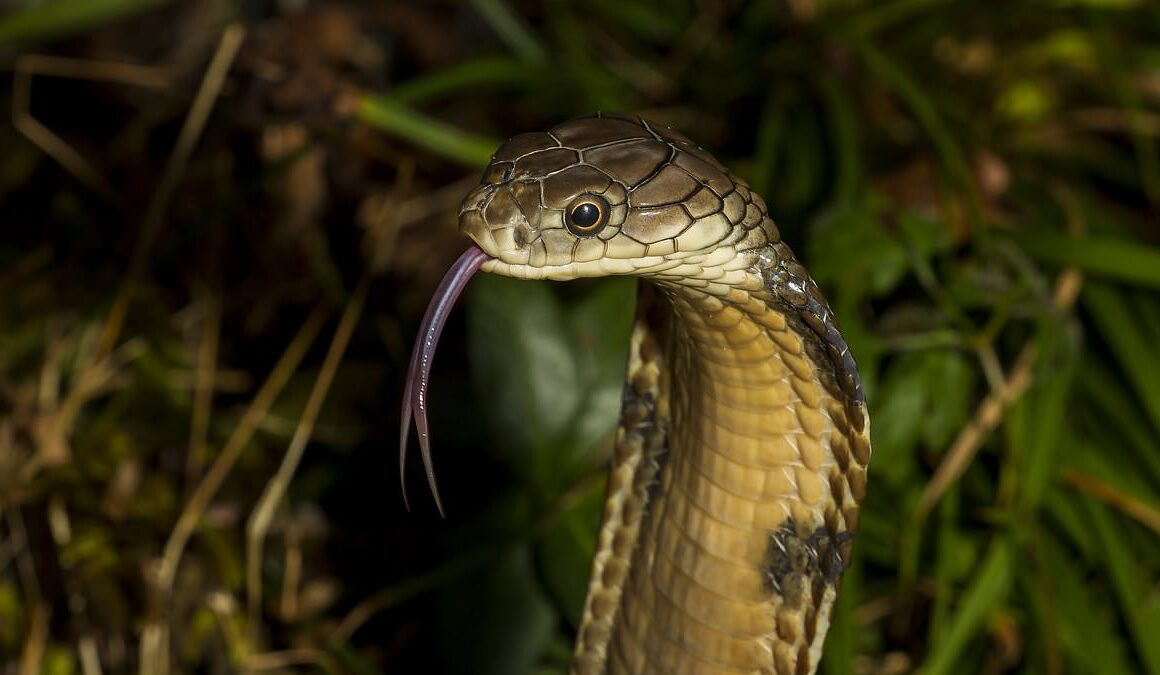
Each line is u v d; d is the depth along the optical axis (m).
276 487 5.55
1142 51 6.48
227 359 6.62
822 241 5.26
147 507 5.89
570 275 3.01
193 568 5.70
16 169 7.32
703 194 2.95
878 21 6.42
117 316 6.09
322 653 5.52
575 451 5.32
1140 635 4.86
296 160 6.07
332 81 6.00
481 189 3.07
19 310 6.54
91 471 5.93
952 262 5.47
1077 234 5.86
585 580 5.05
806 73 6.47
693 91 6.95
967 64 6.96
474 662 5.14
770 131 6.03
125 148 7.18
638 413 3.52
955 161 5.52
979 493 5.58
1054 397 5.23
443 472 6.06
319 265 6.52
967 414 5.63
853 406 3.07
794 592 3.32
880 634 5.55
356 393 6.37
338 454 6.21
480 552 5.23
